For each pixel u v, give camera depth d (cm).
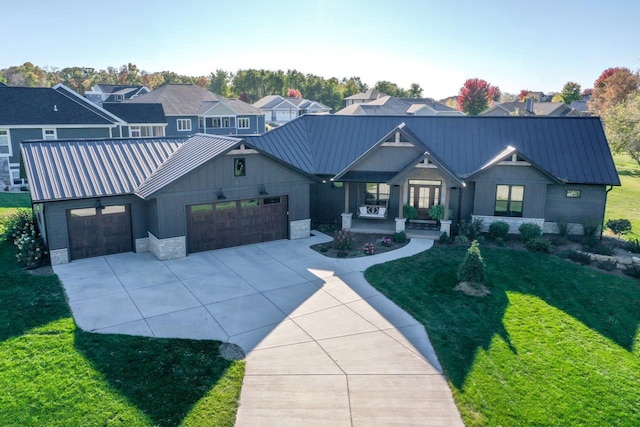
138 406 1053
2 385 1115
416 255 2130
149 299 1634
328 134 2820
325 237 2438
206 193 2106
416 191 2608
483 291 1736
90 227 2044
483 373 1215
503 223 2381
